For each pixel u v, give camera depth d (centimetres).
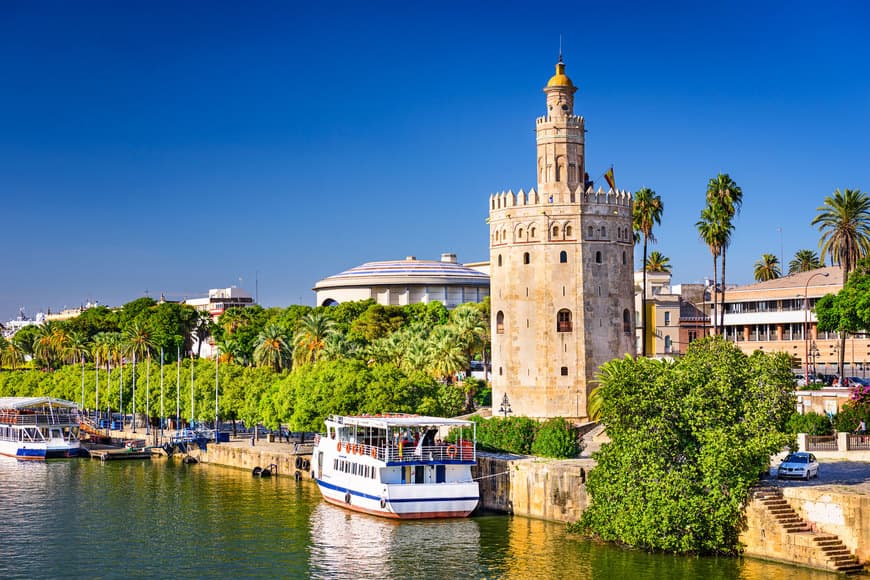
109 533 8775
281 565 7588
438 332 14575
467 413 13838
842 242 12812
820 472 8019
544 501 8712
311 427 11419
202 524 9050
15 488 11344
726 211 13400
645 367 7731
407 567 7394
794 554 6881
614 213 12169
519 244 12150
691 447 7394
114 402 17775
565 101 12306
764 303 17038
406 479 9019
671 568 7025
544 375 11962
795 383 7781
